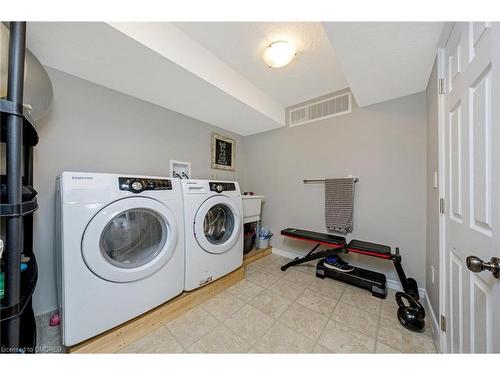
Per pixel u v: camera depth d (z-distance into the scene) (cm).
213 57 158
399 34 105
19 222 65
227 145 279
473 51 72
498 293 55
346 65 132
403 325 129
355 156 203
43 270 135
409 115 172
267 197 282
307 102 240
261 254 255
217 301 158
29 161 117
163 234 137
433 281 135
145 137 192
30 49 115
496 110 56
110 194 111
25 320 101
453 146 94
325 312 144
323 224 228
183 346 113
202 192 160
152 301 127
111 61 129
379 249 167
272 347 112
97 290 106
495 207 56
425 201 165
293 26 130
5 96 69
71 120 148
